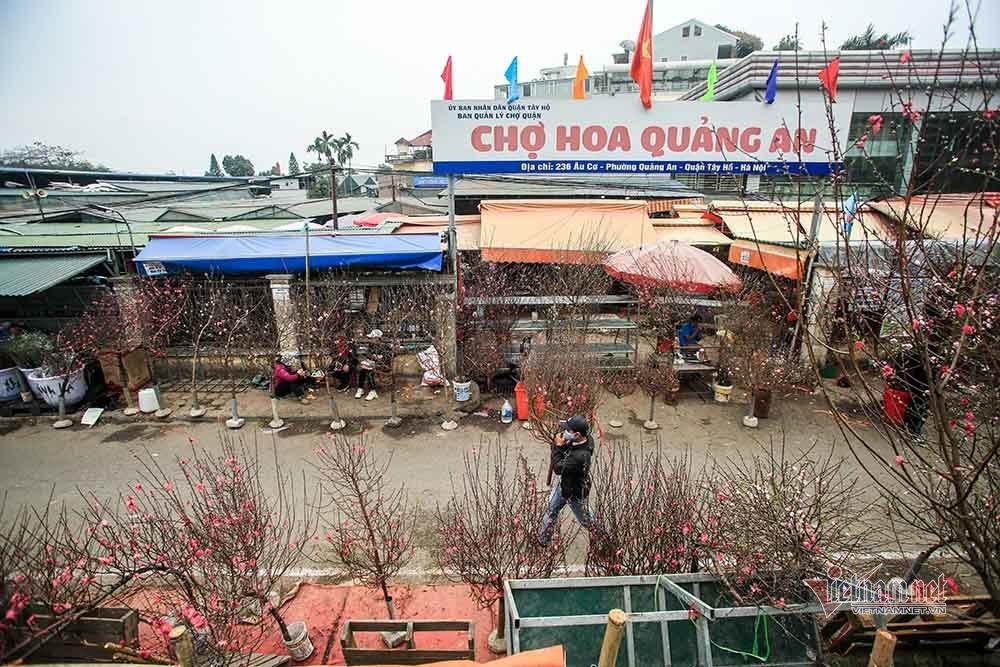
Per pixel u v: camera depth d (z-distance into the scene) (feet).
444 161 35.37
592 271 44.14
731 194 77.30
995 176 11.10
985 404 12.42
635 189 77.77
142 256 38.11
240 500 16.48
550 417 26.21
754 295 40.42
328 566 21.13
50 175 60.54
